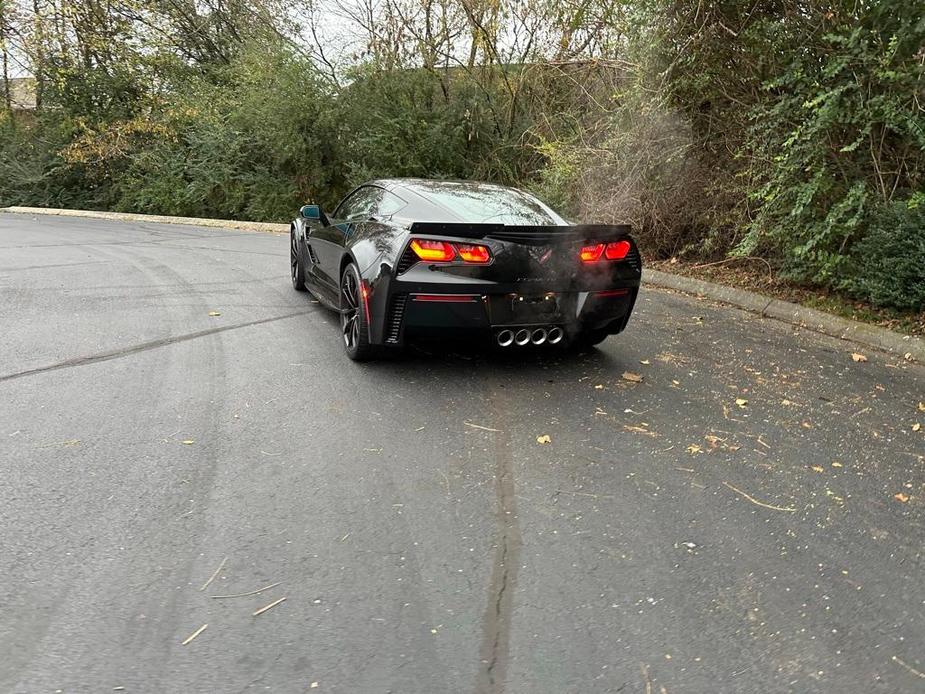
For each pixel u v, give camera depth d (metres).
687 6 7.82
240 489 3.26
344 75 17.64
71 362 5.05
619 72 11.84
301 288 7.94
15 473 3.33
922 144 6.00
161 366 5.02
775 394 4.82
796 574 2.70
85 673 2.09
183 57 23.52
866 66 6.43
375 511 3.10
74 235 13.75
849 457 3.80
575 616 2.42
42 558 2.66
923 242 6.22
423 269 4.60
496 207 5.31
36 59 21.69
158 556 2.70
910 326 6.34
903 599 2.56
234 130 18.83
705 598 2.54
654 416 4.32
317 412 4.23
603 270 4.94
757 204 8.44
